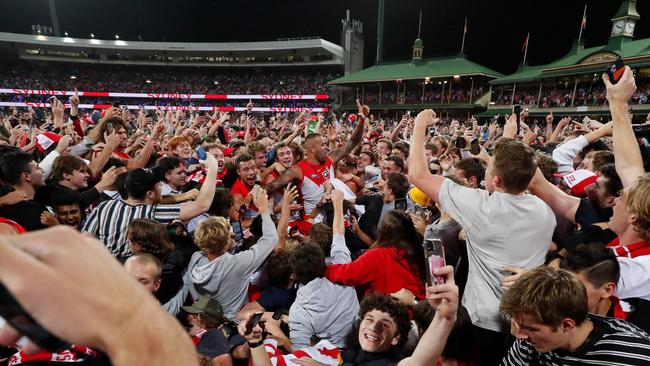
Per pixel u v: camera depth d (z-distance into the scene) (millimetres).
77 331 435
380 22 53031
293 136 9789
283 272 3686
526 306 1812
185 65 63219
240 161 5766
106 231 3629
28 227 3355
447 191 2725
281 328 3438
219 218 3518
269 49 57031
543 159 4016
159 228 3195
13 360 1645
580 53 40094
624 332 1798
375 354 2629
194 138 9625
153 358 492
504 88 47000
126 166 6043
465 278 3395
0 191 3727
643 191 2104
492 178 2686
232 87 61188
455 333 2391
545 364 1986
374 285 3332
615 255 2170
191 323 2580
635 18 34875
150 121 13453
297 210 5973
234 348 2250
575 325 1791
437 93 51000
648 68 33875
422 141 2918
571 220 2953
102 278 465
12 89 51219
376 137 13164
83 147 7012
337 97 57750
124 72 63125
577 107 37844
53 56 57969
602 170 3014
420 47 51125
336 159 6961
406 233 3441
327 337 3211
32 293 408
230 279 3363
